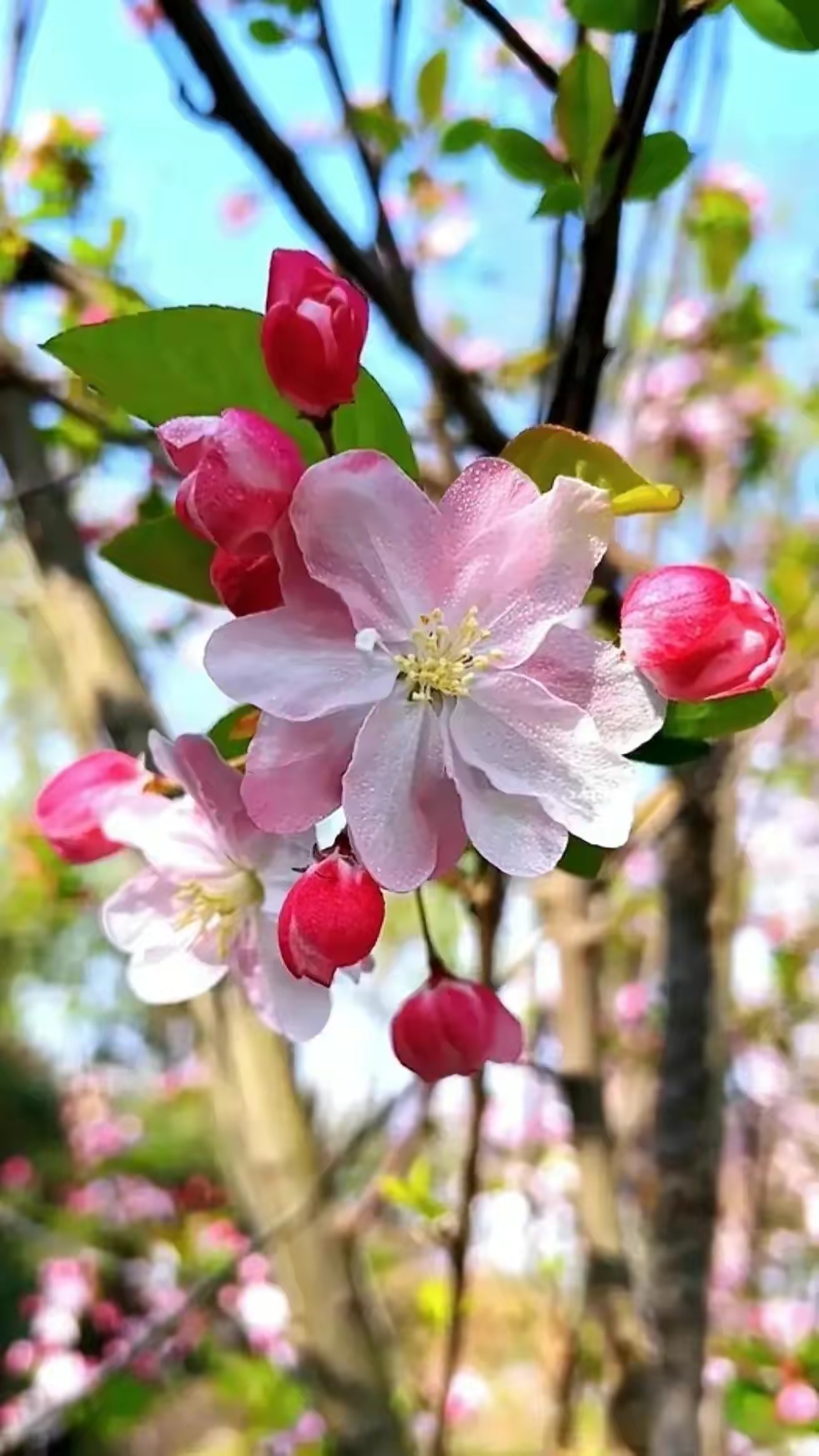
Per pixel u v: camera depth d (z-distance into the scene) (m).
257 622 0.11
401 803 0.11
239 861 0.14
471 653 0.12
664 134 0.12
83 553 0.24
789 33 0.12
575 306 0.12
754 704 0.12
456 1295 0.20
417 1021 0.13
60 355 0.12
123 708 0.22
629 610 0.11
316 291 0.12
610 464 0.12
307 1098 0.26
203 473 0.11
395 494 0.11
